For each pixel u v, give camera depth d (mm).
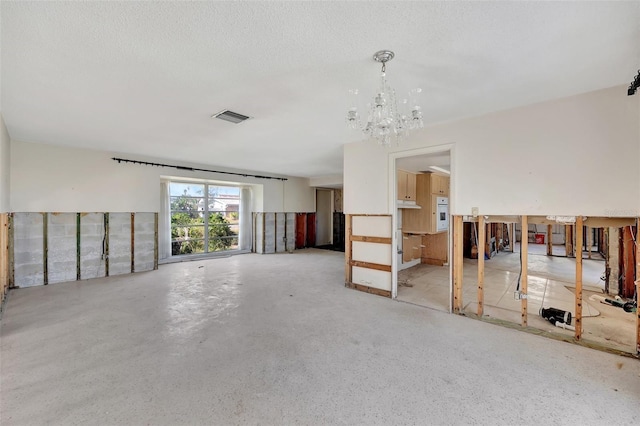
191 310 3627
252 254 8531
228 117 3385
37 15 1582
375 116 2543
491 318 3283
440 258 6723
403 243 6281
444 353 2527
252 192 8906
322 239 10906
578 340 2719
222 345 2662
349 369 2268
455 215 3488
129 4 1505
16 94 2723
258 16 1605
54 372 2201
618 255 4133
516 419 1731
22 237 4625
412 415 1764
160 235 7199
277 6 1523
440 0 1486
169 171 6355
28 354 2475
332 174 8891
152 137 4348
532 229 11688
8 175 4223
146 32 1758
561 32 1767
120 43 1879
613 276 4211
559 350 2592
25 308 3654
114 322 3205
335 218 11047
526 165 3010
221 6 1522
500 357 2461
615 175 2570
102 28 1716
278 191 8953
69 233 5070
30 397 1905
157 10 1553
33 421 1688
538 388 2033
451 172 3510
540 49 1964
